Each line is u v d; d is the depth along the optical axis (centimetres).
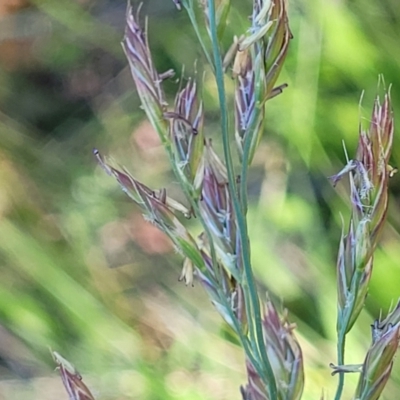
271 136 42
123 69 54
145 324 40
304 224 37
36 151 48
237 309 22
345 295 21
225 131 21
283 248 38
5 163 46
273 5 21
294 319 34
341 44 37
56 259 41
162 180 47
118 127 51
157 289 42
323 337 35
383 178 21
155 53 48
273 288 36
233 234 22
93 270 42
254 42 21
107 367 37
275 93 21
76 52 55
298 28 39
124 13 53
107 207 46
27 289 42
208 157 22
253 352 22
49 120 54
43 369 42
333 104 38
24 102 55
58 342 40
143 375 34
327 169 37
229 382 36
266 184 41
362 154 21
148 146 49
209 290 22
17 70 55
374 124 21
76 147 50
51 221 45
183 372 37
